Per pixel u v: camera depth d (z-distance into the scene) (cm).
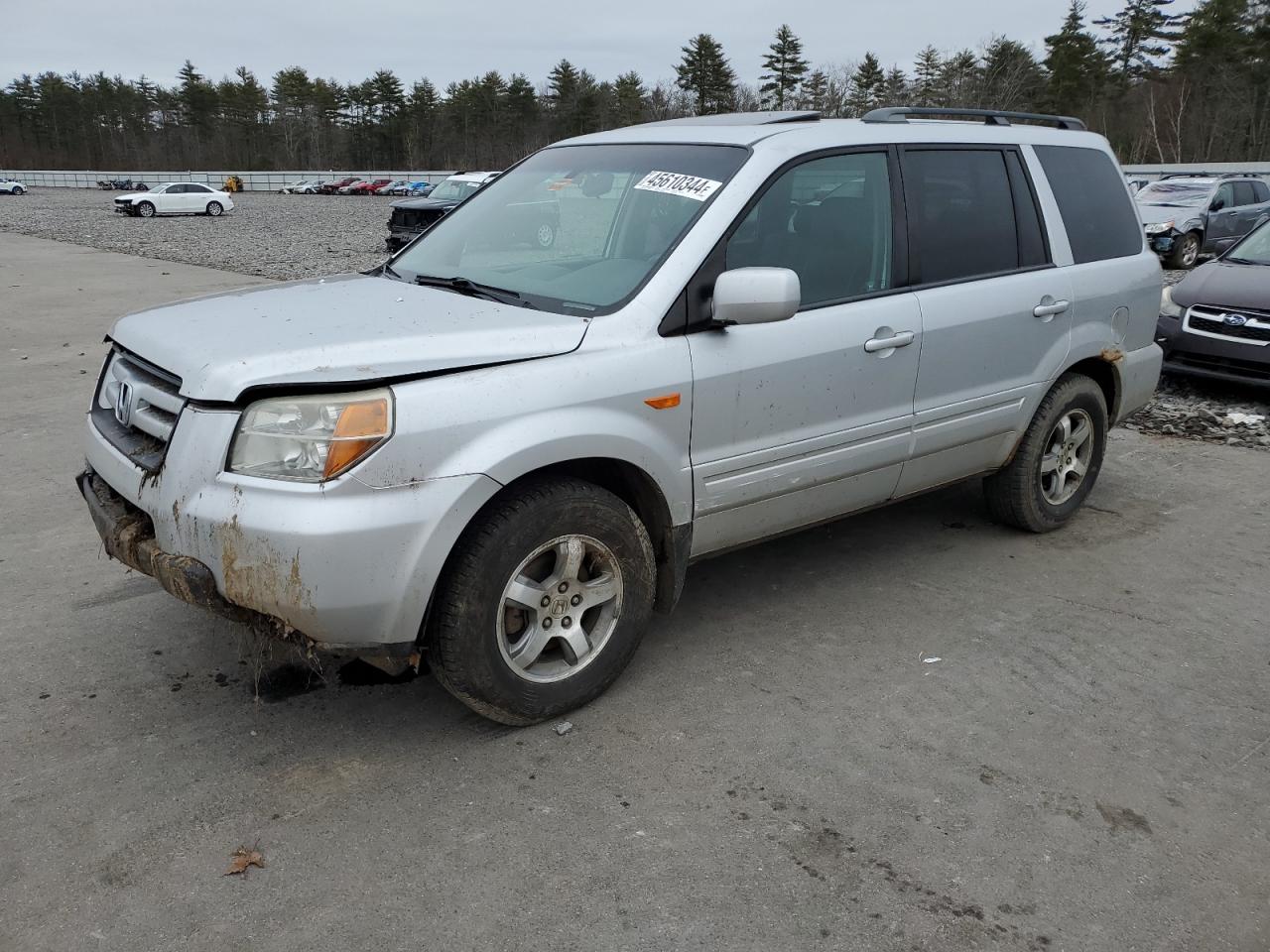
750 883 254
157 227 3067
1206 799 292
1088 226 483
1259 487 580
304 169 10194
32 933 234
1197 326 770
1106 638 392
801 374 358
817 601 424
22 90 10194
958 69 6119
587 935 236
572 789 292
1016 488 477
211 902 245
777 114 411
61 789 288
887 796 290
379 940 234
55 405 752
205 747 311
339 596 270
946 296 408
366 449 269
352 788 291
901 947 234
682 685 352
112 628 389
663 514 337
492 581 295
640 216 360
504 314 319
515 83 9431
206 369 279
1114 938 238
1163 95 6103
